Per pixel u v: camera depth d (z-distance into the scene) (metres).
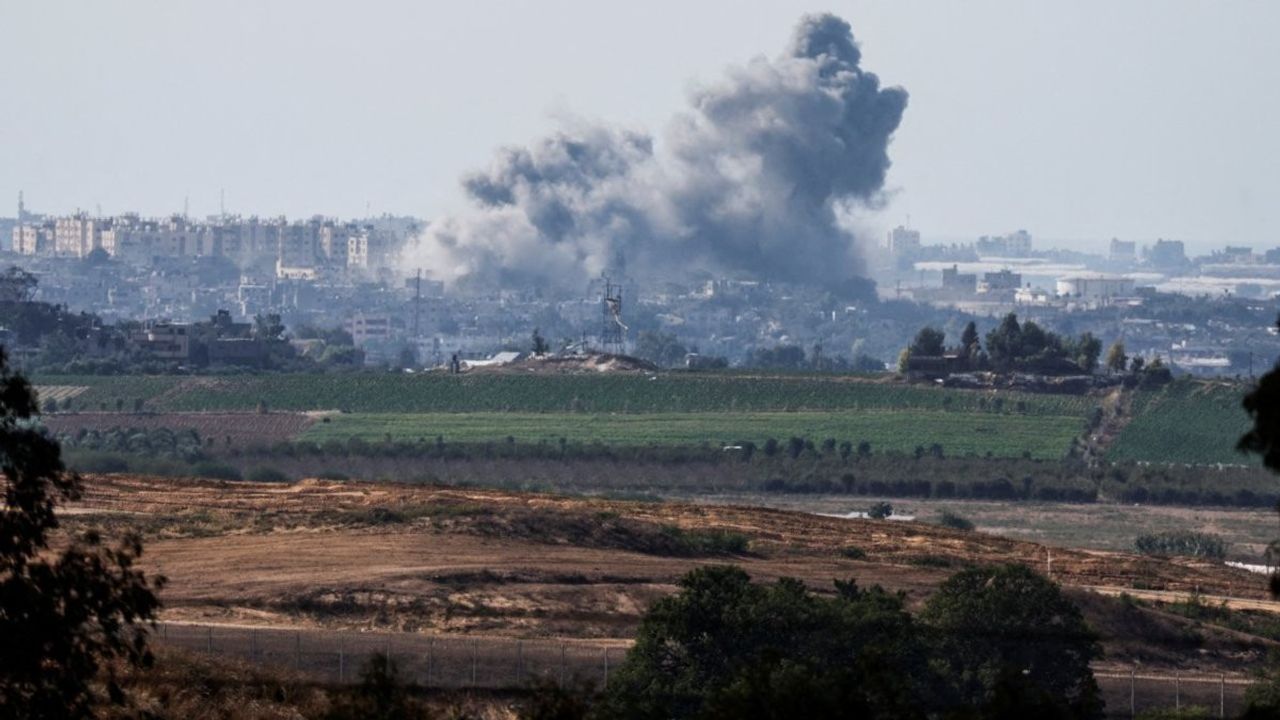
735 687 182.62
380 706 188.75
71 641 166.38
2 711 162.62
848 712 179.50
